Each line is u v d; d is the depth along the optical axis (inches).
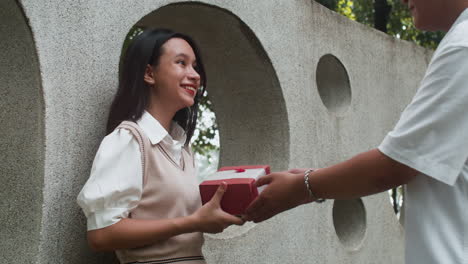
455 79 42.4
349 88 138.5
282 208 55.6
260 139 117.6
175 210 61.2
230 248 93.9
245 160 118.2
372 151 47.2
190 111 74.0
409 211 46.9
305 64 122.5
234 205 59.1
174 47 67.8
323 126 125.4
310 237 114.7
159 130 62.1
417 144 43.7
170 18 103.3
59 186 63.4
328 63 137.7
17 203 63.4
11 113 65.0
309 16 126.1
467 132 42.4
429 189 45.3
